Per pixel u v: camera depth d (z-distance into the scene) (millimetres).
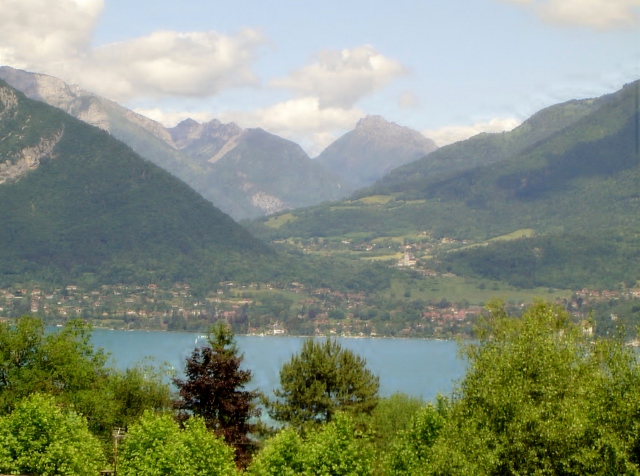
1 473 53844
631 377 42938
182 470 52094
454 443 45250
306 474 53062
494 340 54312
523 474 40812
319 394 71188
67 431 55812
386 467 56125
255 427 66312
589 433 41031
